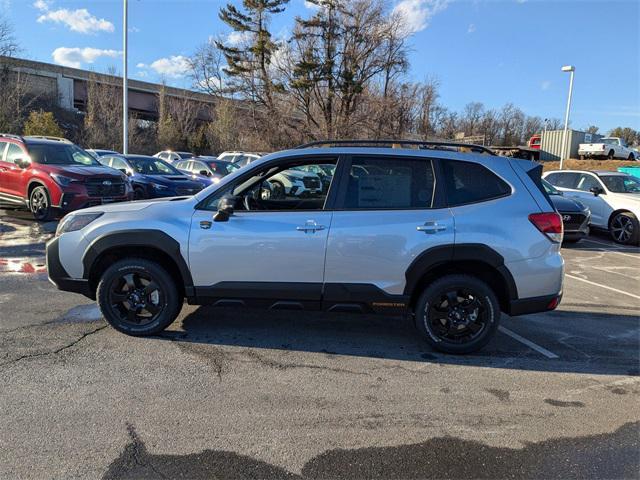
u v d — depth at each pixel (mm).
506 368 4074
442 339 4266
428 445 2924
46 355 3998
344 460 2750
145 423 3047
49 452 2721
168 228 4234
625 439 3047
